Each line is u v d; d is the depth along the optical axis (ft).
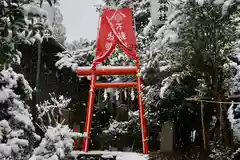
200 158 33.47
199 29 24.20
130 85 47.67
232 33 24.49
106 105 60.75
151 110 41.29
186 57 26.55
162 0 27.27
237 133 31.40
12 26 10.46
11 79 24.73
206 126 35.65
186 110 39.47
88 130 46.14
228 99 30.86
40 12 10.89
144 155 41.52
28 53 42.50
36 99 37.96
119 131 54.70
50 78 50.47
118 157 41.27
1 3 10.15
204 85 29.50
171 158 37.09
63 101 38.88
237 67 30.32
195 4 23.15
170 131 42.45
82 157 43.09
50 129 26.20
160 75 35.29
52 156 24.08
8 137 21.79
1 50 10.78
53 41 45.68
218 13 23.31
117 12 50.85
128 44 48.42
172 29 24.93
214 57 25.57
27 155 24.82
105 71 48.08
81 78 56.44
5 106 23.91
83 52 58.03
